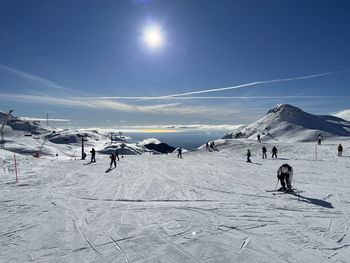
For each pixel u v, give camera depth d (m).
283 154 38.06
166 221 9.94
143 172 22.61
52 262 7.04
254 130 104.50
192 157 38.41
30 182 17.53
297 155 35.94
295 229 9.09
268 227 9.29
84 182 17.86
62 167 25.28
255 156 37.53
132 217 10.44
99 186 16.55
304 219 10.07
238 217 10.32
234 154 41.16
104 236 8.62
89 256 7.33
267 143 47.19
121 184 17.20
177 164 28.77
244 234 8.69
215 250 7.60
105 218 10.35
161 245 7.93
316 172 21.33
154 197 13.70
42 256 7.35
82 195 14.16
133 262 7.00
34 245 8.02
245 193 14.39
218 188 15.78
